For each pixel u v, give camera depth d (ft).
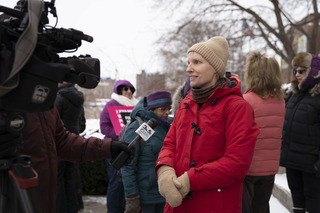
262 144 9.08
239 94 6.39
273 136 9.14
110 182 13.30
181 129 6.50
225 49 6.51
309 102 11.01
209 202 6.01
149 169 8.93
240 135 5.83
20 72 3.77
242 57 51.60
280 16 49.01
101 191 18.63
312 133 10.89
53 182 5.78
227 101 6.13
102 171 18.48
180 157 6.42
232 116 5.97
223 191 6.02
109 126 15.15
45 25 4.68
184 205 6.24
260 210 9.35
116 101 16.10
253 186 9.24
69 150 6.14
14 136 3.96
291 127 11.34
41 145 5.62
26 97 3.81
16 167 3.81
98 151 6.09
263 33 50.21
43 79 3.90
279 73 9.41
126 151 6.06
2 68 3.64
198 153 6.15
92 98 39.73
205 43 6.41
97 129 20.65
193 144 6.24
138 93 55.57
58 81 4.07
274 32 49.14
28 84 3.80
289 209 13.73
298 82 11.57
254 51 9.74
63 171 12.63
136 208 8.80
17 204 3.78
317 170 10.41
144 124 6.38
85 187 18.49
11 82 3.65
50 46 4.19
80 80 4.52
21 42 3.68
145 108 9.60
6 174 3.88
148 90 55.67
